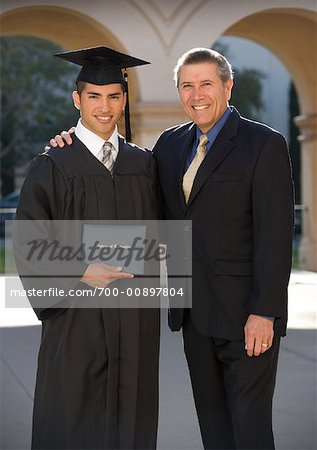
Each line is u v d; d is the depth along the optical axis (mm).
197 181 4746
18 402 7129
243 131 4770
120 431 4836
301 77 16391
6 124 35625
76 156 4816
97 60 4879
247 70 39344
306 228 16781
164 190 4969
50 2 13109
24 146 36594
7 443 5984
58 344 4793
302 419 6539
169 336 9805
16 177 37469
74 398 4754
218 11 13609
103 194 4797
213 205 4727
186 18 13516
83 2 13250
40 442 4844
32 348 9281
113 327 4793
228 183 4688
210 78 4672
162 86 13672
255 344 4617
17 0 13070
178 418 6613
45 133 36406
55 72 33219
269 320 4629
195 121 4766
